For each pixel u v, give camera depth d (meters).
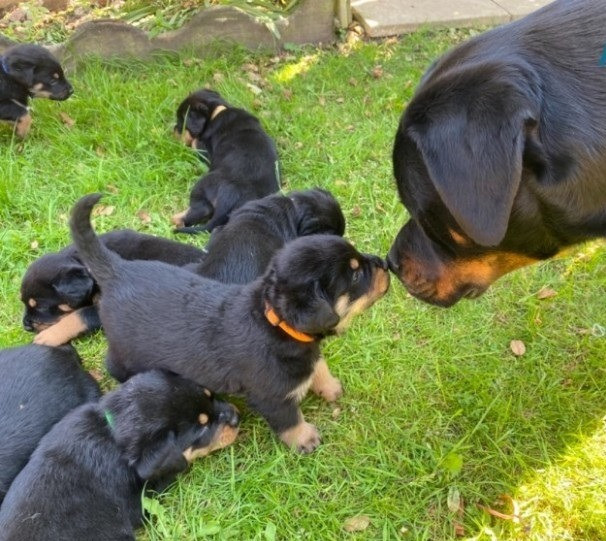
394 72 1.31
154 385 0.64
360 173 1.07
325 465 0.69
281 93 1.26
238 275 0.78
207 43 1.38
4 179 1.03
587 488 0.65
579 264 0.88
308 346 0.66
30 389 0.68
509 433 0.71
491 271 0.58
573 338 0.81
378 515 0.65
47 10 1.49
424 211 0.53
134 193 1.03
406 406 0.74
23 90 1.12
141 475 0.61
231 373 0.66
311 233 0.87
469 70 0.47
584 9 0.49
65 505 0.58
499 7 1.50
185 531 0.65
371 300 0.70
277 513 0.65
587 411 0.73
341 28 1.47
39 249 0.95
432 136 0.46
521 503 0.65
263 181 1.00
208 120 1.09
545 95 0.46
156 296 0.69
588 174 0.47
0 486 0.62
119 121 1.15
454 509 0.65
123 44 1.35
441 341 0.81
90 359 0.81
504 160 0.43
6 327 0.85
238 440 0.72
